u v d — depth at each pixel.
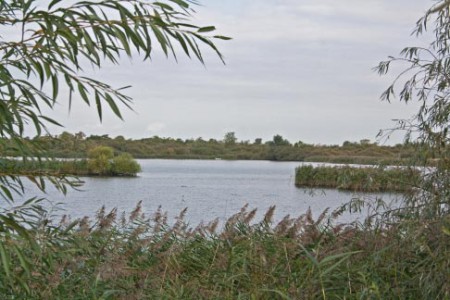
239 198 22.30
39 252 2.63
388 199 4.71
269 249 5.62
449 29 4.74
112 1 2.38
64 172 2.80
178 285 5.13
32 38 2.47
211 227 6.32
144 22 2.38
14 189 2.90
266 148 101.50
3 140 2.62
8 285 3.57
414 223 4.30
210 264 5.64
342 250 4.97
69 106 2.41
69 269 4.62
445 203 4.28
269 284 4.82
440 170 4.39
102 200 17.25
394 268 4.45
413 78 4.65
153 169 76.69
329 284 4.80
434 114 4.53
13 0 2.50
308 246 5.38
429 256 4.12
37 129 2.55
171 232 5.87
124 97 2.54
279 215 12.86
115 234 5.66
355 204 4.89
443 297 3.99
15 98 2.55
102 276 4.75
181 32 2.44
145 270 5.21
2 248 2.47
